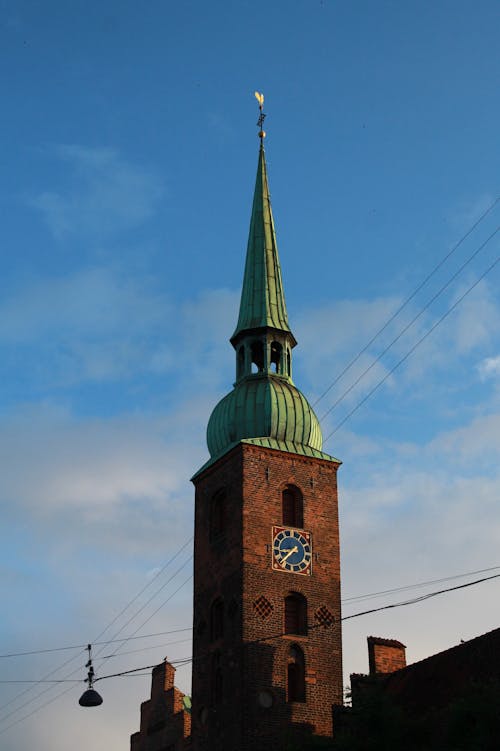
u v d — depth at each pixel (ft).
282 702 244.01
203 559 268.62
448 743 181.68
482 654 216.13
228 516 263.29
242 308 292.61
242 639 245.65
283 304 292.40
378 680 232.94
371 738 199.31
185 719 274.98
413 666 235.81
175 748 274.77
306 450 271.28
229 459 268.62
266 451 266.16
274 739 239.71
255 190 313.32
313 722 244.42
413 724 199.41
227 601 255.09
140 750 290.35
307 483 268.00
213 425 278.05
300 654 251.19
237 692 242.58
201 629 262.67
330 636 254.68
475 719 180.86
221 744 243.60
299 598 256.73
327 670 251.19
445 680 220.64
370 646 255.09
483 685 186.39
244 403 273.54
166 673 289.12
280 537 259.39
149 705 292.61
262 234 302.66
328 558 262.67
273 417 270.67
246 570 252.42
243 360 286.05
